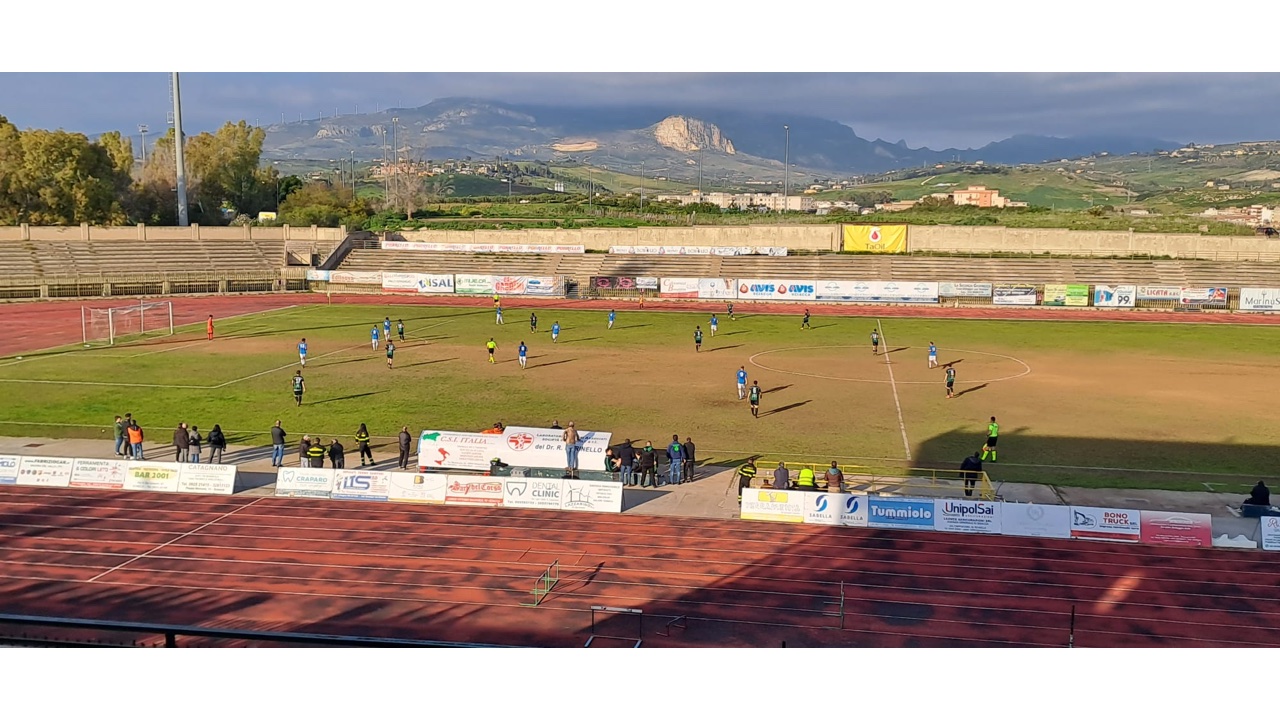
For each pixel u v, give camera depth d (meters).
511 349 66.31
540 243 120.81
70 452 39.25
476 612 24.61
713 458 38.78
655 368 58.78
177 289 100.00
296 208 136.62
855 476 35.94
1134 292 91.44
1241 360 62.41
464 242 121.81
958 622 24.16
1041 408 47.59
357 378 55.00
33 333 72.19
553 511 32.62
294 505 33.22
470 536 30.20
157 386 52.19
